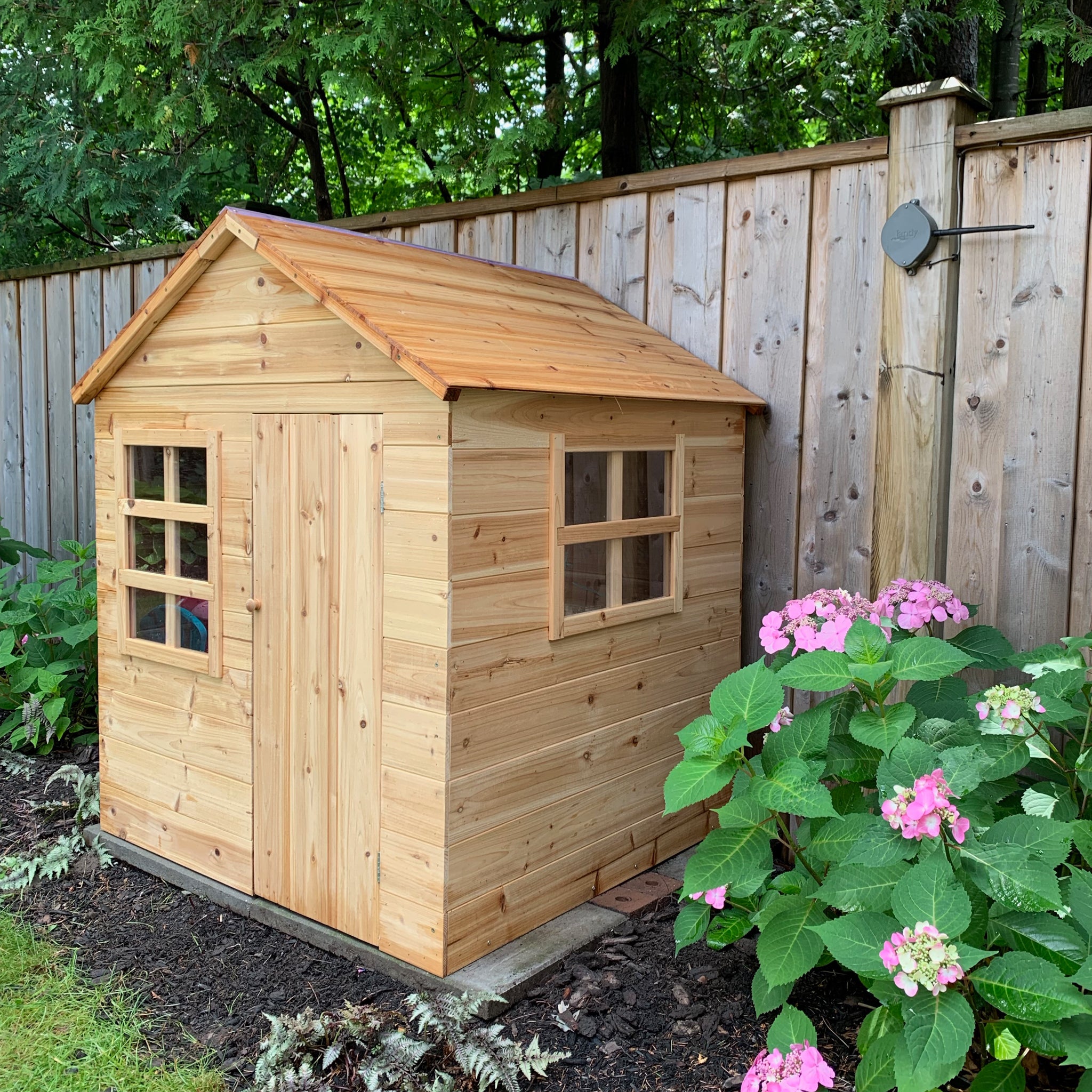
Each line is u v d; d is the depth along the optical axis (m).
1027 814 2.20
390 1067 2.28
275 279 2.86
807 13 3.74
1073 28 3.60
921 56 4.34
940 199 3.07
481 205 4.23
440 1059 2.38
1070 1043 1.87
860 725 2.35
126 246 8.12
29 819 3.78
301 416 2.82
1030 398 3.01
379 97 4.66
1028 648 3.05
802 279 3.44
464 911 2.63
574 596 2.90
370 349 2.63
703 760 2.40
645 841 3.31
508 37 5.40
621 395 2.88
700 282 3.69
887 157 3.21
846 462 3.39
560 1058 2.33
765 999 2.32
